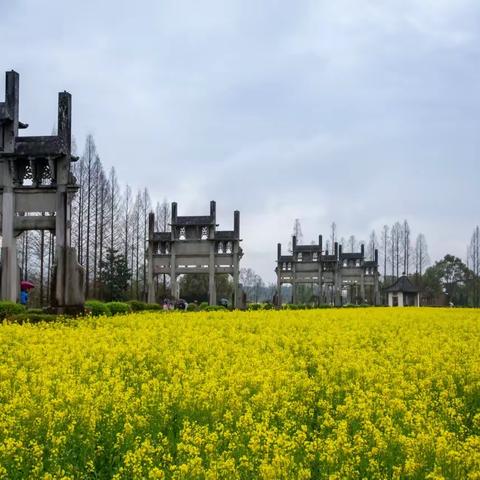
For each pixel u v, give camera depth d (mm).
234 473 7477
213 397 10758
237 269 52844
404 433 9633
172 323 24703
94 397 10828
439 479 7355
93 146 59938
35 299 52594
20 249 58531
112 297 62031
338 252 78125
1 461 7871
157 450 8109
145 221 69938
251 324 25219
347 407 10414
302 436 8711
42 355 15203
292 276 73875
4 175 28078
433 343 19172
